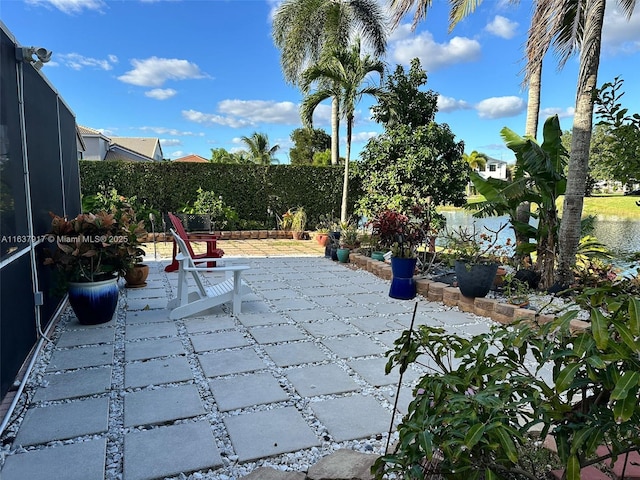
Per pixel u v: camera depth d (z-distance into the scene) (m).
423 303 5.07
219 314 4.48
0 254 2.55
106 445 2.13
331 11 11.77
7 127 2.88
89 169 10.64
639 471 1.77
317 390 2.77
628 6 4.58
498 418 1.18
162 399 2.61
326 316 4.48
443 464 1.29
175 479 1.90
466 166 9.96
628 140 3.33
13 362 2.76
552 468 1.77
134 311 4.55
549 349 1.31
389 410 2.53
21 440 2.15
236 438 2.21
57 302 4.34
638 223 8.70
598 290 1.31
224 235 11.28
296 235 11.52
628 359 1.13
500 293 5.12
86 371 2.99
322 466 1.93
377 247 7.50
